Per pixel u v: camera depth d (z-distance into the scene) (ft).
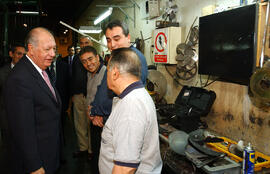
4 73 8.61
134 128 3.54
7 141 5.50
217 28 7.54
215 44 7.69
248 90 6.87
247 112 7.15
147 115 3.70
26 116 5.03
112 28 5.98
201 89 8.66
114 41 6.05
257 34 6.25
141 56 5.87
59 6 39.37
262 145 6.73
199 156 6.33
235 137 7.65
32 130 5.14
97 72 8.98
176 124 8.18
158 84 10.78
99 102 6.61
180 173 6.56
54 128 5.82
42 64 5.50
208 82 8.68
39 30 5.39
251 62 6.38
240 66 6.76
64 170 9.98
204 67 8.31
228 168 5.86
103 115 6.47
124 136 3.54
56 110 5.90
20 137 4.99
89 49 8.57
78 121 10.94
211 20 7.77
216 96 8.35
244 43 6.56
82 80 10.23
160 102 11.24
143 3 13.47
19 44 8.77
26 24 17.53
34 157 5.13
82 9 30.63
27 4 17.81
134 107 3.63
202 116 8.38
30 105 5.14
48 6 38.86
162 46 10.25
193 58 9.11
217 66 7.68
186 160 7.00
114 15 19.66
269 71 5.74
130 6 14.98
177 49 9.55
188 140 6.89
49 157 5.74
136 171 3.91
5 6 16.06
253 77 6.16
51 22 49.34
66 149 12.18
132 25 15.51
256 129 6.88
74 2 34.96
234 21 6.84
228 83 7.80
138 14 14.37
